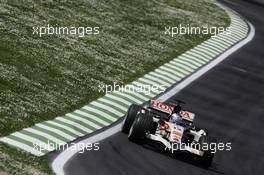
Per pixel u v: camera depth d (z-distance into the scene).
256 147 96.19
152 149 82.31
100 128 87.75
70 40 127.19
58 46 121.12
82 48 124.50
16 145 73.69
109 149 79.44
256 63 146.88
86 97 99.69
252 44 160.25
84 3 156.50
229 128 102.12
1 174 59.56
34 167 66.31
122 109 99.25
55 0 151.50
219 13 180.62
